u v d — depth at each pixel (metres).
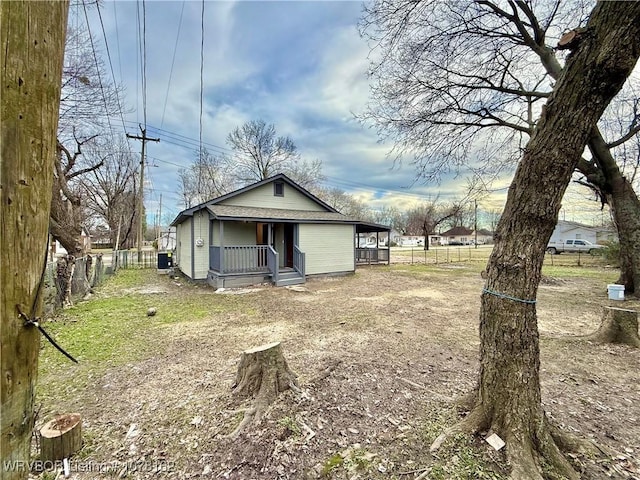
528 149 1.96
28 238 0.92
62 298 6.38
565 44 1.72
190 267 10.95
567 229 30.73
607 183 7.98
